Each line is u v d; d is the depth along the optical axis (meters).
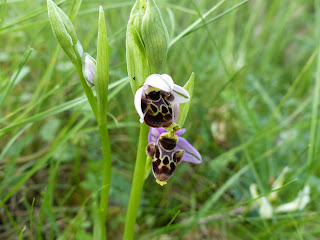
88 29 0.16
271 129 0.13
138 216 0.11
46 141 0.13
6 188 0.11
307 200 0.11
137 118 0.13
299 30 0.24
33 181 0.11
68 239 0.10
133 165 0.12
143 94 0.07
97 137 0.12
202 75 0.15
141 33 0.06
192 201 0.12
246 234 0.12
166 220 0.12
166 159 0.07
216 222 0.11
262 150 0.13
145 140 0.07
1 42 0.14
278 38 0.20
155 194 0.12
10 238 0.10
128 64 0.07
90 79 0.07
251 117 0.13
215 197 0.11
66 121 0.13
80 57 0.07
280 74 0.19
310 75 0.16
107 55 0.06
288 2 0.20
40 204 0.11
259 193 0.12
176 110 0.07
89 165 0.12
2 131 0.08
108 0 0.12
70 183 0.12
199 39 0.15
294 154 0.14
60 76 0.13
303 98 0.17
